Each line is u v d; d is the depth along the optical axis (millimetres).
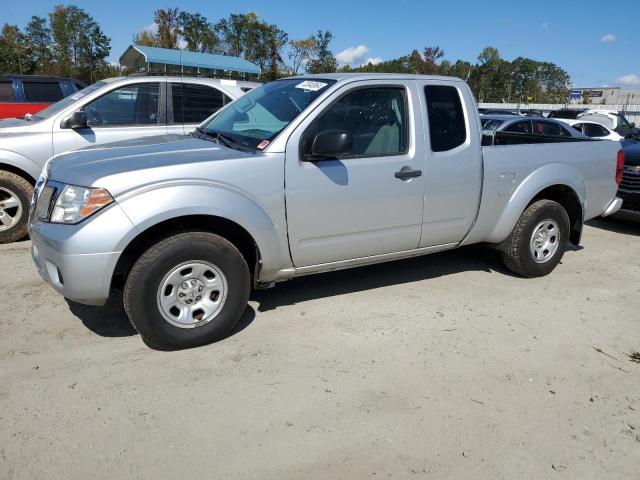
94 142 6254
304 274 4160
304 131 3859
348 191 4023
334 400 3152
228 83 7270
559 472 2668
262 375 3379
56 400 3033
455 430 2934
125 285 3451
